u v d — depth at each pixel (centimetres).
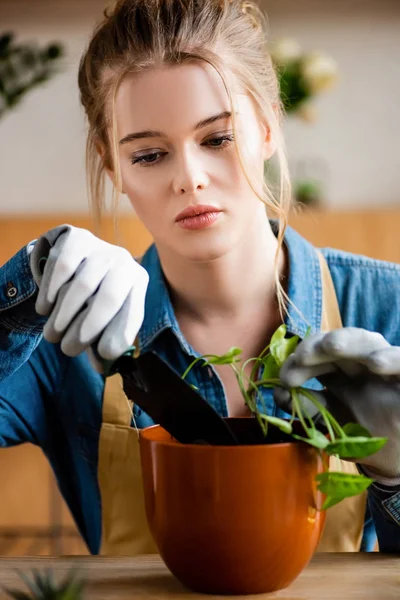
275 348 79
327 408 80
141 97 106
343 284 135
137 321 76
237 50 117
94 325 75
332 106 344
